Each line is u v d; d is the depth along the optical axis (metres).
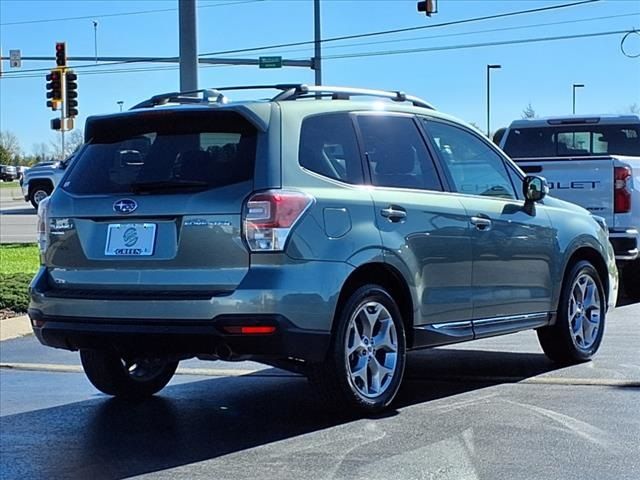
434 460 5.04
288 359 5.50
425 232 6.22
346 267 5.59
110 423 6.11
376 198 5.94
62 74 24.12
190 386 7.20
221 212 5.38
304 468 4.96
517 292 7.05
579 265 7.72
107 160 5.97
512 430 5.61
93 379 6.57
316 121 5.85
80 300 5.66
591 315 7.86
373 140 6.19
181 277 5.43
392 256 5.93
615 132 12.53
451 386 6.89
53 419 6.25
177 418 6.20
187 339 5.35
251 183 5.41
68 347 5.84
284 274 5.31
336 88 6.25
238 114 5.57
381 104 6.36
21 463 5.25
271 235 5.31
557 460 5.01
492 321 6.84
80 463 5.23
